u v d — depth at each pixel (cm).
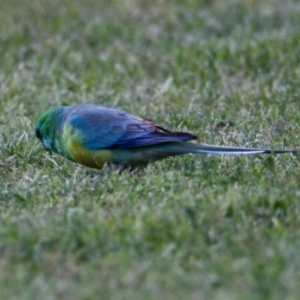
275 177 1305
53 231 1102
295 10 2567
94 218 1142
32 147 1534
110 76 2094
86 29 2495
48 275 1009
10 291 972
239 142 1515
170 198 1203
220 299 920
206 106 1817
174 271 987
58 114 1383
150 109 1811
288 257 1004
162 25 2531
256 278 967
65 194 1293
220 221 1129
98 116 1352
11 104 1894
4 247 1080
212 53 2202
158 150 1338
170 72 2128
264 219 1152
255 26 2488
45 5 2698
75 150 1359
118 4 2700
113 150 1342
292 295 927
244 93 1892
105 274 999
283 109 1764
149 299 929
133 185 1292
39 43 2406
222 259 1013
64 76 2108
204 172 1329
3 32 2473
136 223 1105
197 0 2688
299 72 2023
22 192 1313
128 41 2417
